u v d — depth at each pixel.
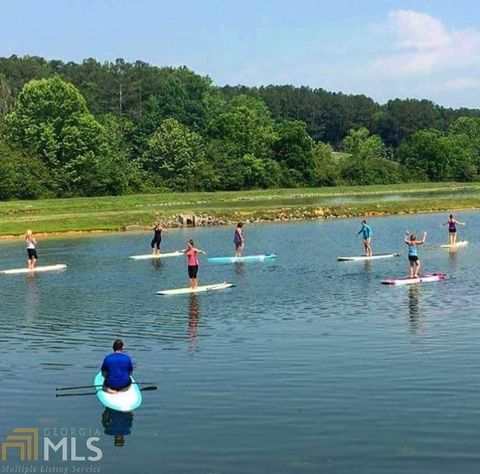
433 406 19.11
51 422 18.95
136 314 32.84
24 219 79.81
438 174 167.62
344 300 35.03
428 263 48.56
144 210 93.06
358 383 21.20
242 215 89.31
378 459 16.00
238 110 159.00
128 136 164.38
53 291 40.28
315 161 153.62
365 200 113.12
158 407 19.69
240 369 23.00
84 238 72.31
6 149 112.56
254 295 37.22
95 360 24.86
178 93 197.00
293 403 19.64
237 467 15.82
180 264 51.50
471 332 27.28
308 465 15.80
